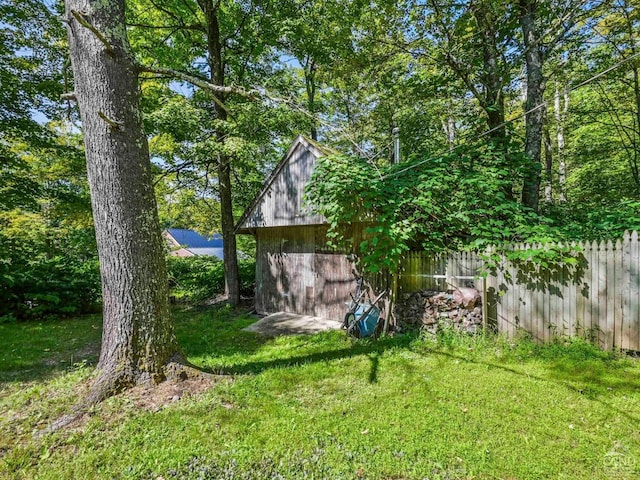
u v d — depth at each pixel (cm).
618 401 335
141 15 1003
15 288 839
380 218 559
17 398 361
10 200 933
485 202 586
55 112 925
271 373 414
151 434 279
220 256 2672
